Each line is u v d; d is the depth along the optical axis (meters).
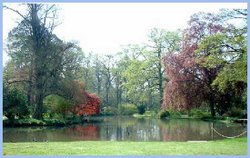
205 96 34.12
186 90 33.88
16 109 29.52
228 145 14.41
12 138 20.00
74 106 34.97
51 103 34.72
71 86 32.75
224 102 34.16
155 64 44.38
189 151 12.95
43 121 30.31
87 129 26.38
